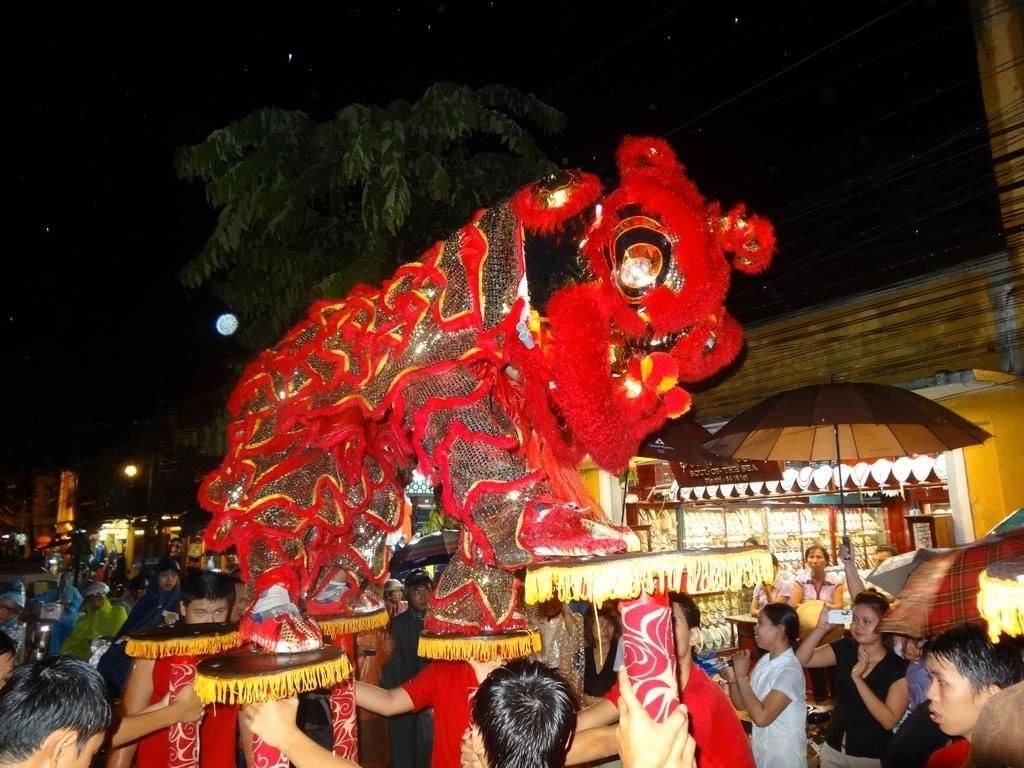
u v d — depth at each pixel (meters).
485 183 8.06
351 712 3.24
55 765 1.95
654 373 2.27
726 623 9.74
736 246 2.36
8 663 2.90
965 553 2.53
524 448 2.39
